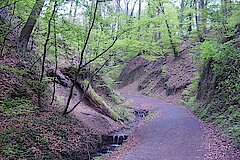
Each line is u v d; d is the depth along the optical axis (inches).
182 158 277.1
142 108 798.5
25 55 467.5
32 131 293.6
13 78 394.6
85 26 398.6
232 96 438.3
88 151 343.6
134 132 466.6
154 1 720.3
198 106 592.4
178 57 1130.0
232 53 388.2
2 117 304.8
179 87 925.8
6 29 413.1
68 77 567.2
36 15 364.5
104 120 516.1
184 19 939.3
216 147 301.1
